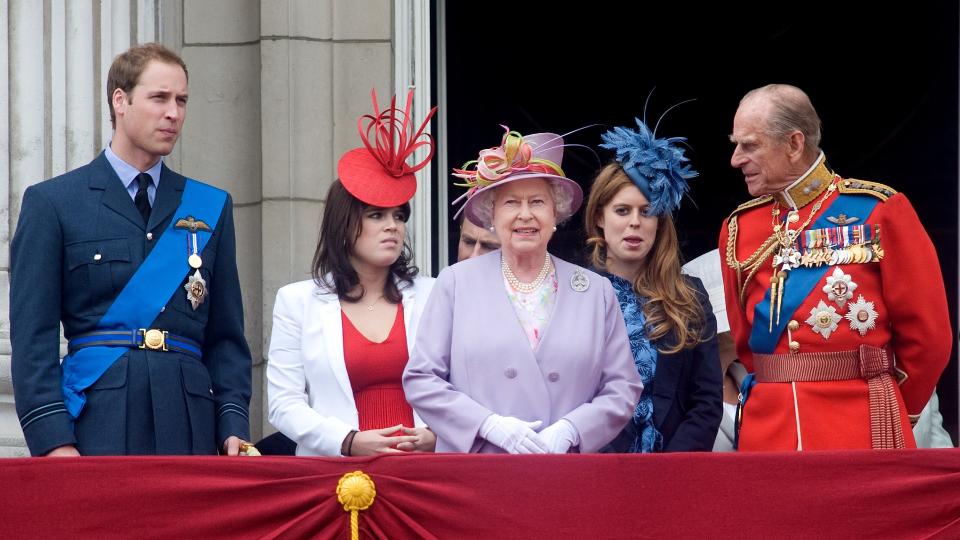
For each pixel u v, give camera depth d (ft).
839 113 126.82
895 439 59.36
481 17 128.67
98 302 60.64
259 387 81.05
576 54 128.67
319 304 65.36
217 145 83.05
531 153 60.08
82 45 78.38
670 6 128.26
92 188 61.52
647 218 66.03
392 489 54.95
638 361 64.59
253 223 82.64
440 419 58.23
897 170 125.90
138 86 61.41
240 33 83.41
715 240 127.24
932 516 54.24
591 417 58.34
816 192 61.67
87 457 54.85
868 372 60.08
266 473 54.95
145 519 54.60
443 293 60.70
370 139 82.17
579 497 54.60
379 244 65.31
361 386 64.54
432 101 97.50
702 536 54.34
